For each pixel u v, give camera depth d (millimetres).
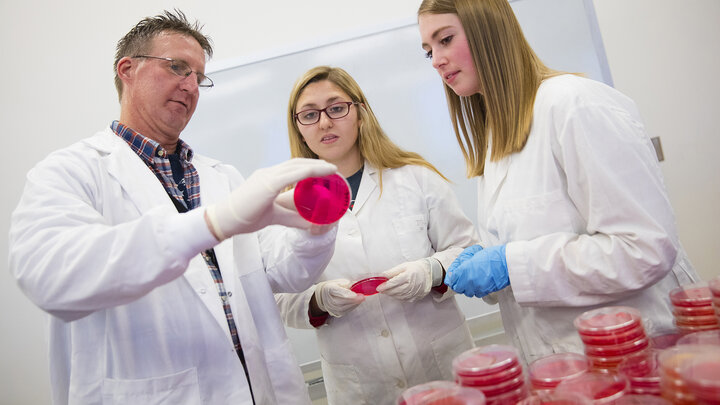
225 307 1272
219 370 1184
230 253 1323
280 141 2537
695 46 2514
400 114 2551
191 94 1376
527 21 2502
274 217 1063
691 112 2510
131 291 931
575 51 2494
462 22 1306
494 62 1299
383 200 1795
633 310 847
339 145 1738
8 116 2543
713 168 2506
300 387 1355
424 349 1689
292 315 1730
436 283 1612
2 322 2539
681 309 865
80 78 2557
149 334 1141
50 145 2543
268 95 2535
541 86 1278
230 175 1597
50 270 932
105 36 2570
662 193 1132
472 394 702
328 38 2541
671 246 1087
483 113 1524
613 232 1121
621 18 2525
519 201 1293
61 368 1210
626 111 1220
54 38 2566
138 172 1285
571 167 1172
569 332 1229
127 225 964
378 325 1687
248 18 2605
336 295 1550
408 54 2545
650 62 2521
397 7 2598
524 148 1309
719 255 2506
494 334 2498
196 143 2525
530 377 788
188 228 922
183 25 1416
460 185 2551
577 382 703
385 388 1670
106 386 1127
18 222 1041
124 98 1391
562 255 1154
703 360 614
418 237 1749
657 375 715
